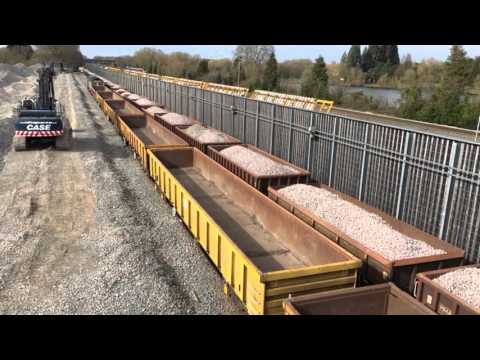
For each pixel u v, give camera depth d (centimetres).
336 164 1231
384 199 1049
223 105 2094
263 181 1204
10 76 6869
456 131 3005
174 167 1591
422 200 934
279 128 1549
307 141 1370
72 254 1039
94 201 1403
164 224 1215
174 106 3058
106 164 1858
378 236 848
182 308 823
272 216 1027
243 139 1875
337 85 6556
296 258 917
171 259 1014
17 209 1330
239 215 1155
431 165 905
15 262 998
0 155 2044
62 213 1302
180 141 1745
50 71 2591
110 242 1091
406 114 3759
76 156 2016
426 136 910
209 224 876
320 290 684
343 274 697
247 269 696
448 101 3481
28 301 845
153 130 2398
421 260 742
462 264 790
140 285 895
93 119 3241
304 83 5088
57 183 1602
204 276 943
